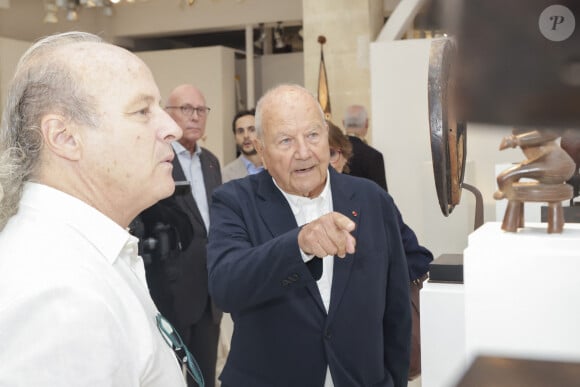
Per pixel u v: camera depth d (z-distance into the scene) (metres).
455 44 0.26
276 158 1.76
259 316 1.75
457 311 1.39
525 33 0.25
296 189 1.78
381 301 1.80
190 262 3.10
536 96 0.25
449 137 1.00
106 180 1.02
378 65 5.67
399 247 1.88
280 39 12.47
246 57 12.02
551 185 1.19
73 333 0.81
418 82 5.58
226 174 5.04
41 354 0.78
